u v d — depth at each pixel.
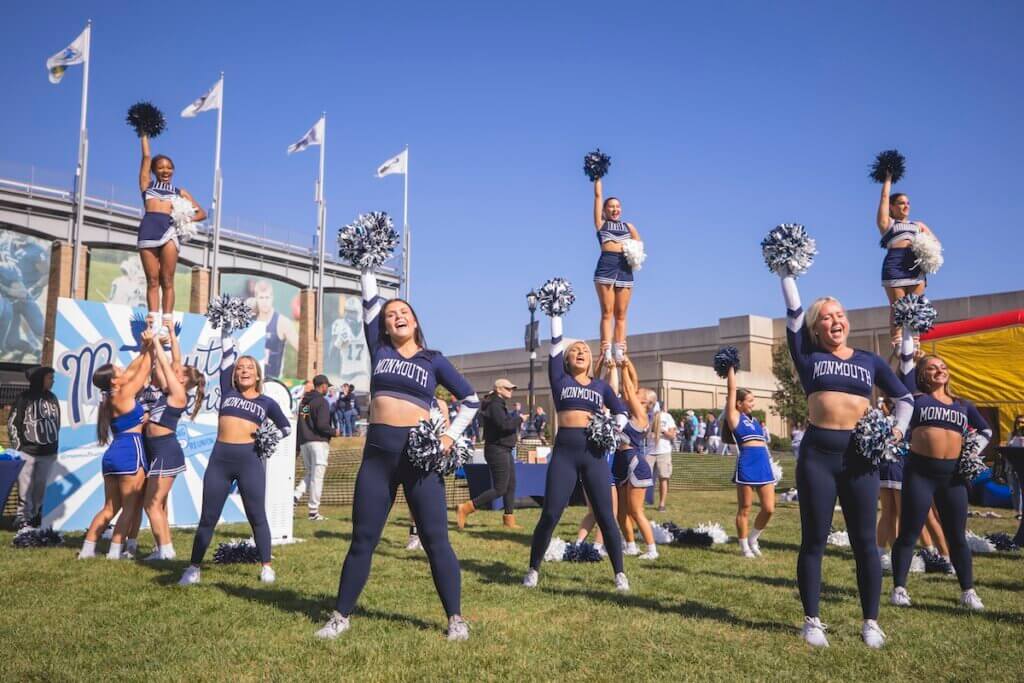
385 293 48.59
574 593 5.93
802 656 4.26
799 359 4.88
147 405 7.48
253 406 6.35
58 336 9.95
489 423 10.23
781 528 10.55
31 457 9.80
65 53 30.23
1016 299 41.31
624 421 6.29
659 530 9.16
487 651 4.25
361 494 4.63
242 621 4.88
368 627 4.76
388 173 41.28
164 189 7.42
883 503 7.49
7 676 3.76
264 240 43.00
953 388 15.52
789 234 4.88
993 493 14.53
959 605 5.69
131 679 3.75
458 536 9.39
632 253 8.62
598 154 9.02
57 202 34.84
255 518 6.28
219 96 33.34
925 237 8.28
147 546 8.27
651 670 3.97
